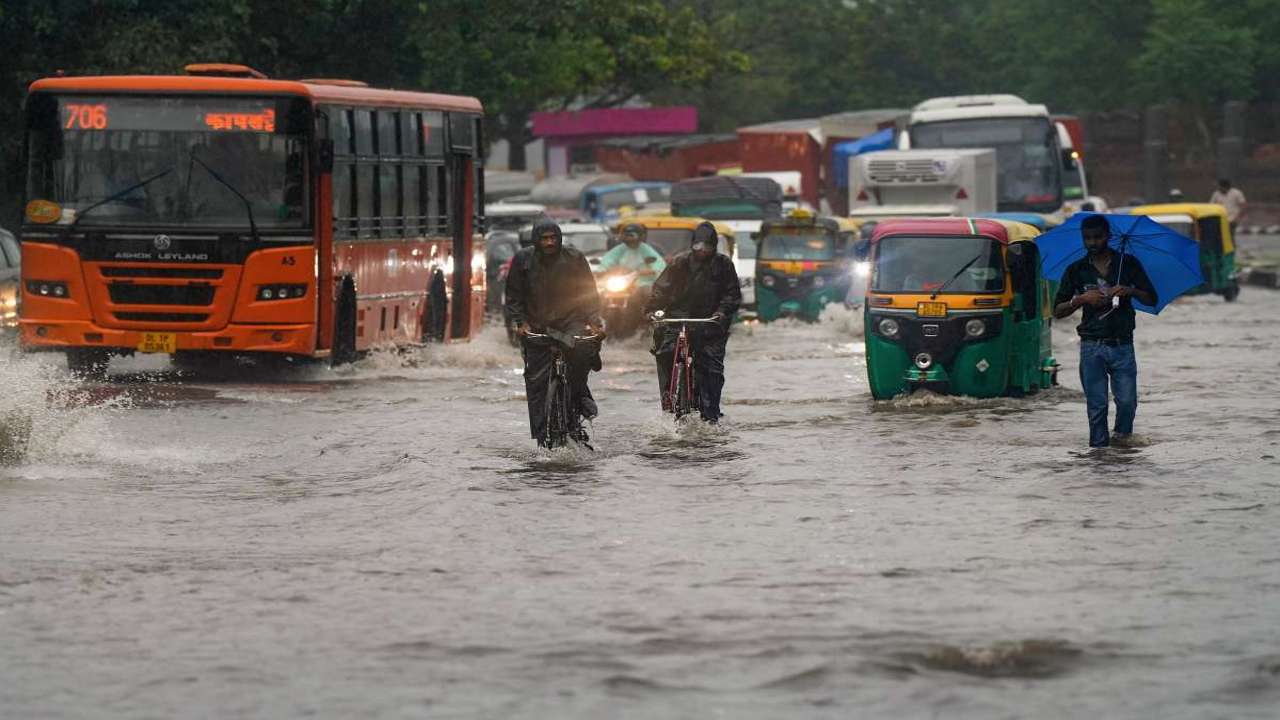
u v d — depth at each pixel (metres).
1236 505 28.86
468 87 101.00
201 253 51.75
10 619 21.14
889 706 17.25
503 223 107.81
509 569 24.08
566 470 33.38
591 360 35.91
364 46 97.75
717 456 35.31
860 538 26.25
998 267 45.25
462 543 26.03
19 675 18.61
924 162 91.62
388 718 16.97
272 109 52.06
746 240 89.75
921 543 25.83
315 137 52.22
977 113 99.19
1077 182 112.19
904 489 30.95
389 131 58.41
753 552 25.20
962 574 23.55
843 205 137.62
